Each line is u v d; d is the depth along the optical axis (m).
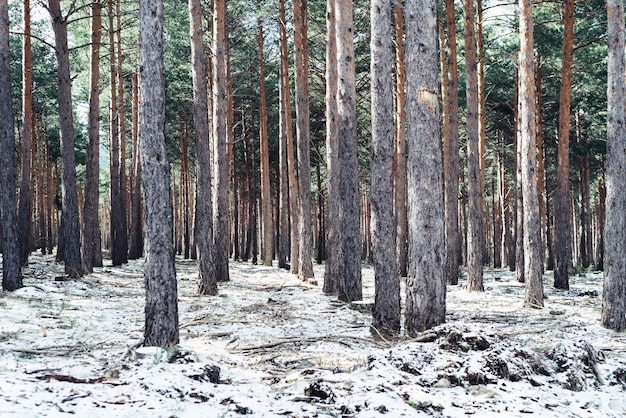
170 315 8.12
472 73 19.11
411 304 9.16
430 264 9.05
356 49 24.70
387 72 10.48
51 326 10.15
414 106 9.19
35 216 39.56
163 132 8.18
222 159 19.94
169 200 8.23
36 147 36.28
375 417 4.78
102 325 10.60
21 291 14.21
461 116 33.84
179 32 27.22
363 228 52.00
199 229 16.05
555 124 30.27
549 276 26.03
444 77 23.92
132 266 26.19
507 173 40.81
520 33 15.66
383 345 9.19
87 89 34.75
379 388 5.59
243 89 33.00
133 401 4.91
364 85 25.72
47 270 19.58
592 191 47.00
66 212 17.64
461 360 6.35
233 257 41.09
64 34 17.67
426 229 9.09
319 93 29.11
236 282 20.17
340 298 14.80
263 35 29.30
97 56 20.92
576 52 25.77
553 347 7.25
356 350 8.76
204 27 27.31
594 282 23.73
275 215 40.81
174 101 34.09
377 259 10.30
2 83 14.35
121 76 27.66
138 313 12.36
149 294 8.09
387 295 10.16
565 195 20.42
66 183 17.69
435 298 9.04
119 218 26.19
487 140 34.75
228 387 5.80
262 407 5.00
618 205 11.62
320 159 35.00
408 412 4.95
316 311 12.98
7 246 14.48
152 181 8.10
